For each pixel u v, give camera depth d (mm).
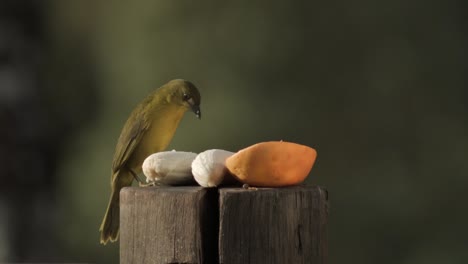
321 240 4207
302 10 16375
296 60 16250
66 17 18953
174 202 4184
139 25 16594
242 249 4074
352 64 16469
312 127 16219
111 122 17094
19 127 19938
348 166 16391
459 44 17109
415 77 16625
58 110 19562
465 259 16219
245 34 16188
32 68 20281
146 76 16422
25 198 19969
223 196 4082
